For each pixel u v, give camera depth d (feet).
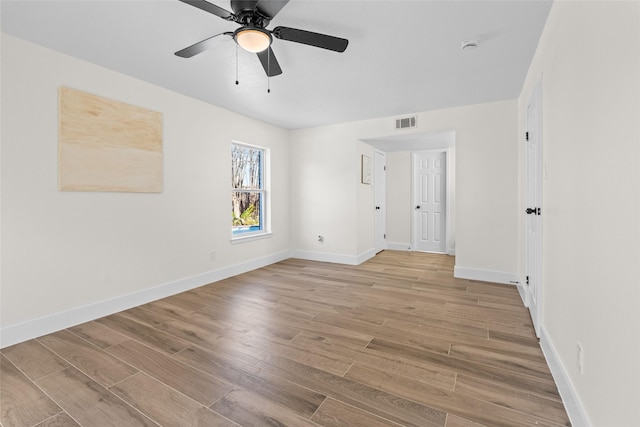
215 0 5.86
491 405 4.90
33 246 7.47
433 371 5.90
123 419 4.68
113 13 6.27
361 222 15.92
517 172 11.57
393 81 9.90
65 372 5.95
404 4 6.00
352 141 15.08
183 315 8.84
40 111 7.54
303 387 5.43
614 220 3.41
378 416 4.68
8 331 7.05
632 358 2.99
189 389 5.40
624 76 3.17
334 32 6.98
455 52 7.95
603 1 3.69
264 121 14.90
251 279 12.72
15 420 4.67
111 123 8.95
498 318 8.46
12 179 7.13
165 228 10.57
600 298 3.76
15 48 7.13
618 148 3.32
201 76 9.48
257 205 15.19
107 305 8.91
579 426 4.27
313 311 9.12
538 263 7.26
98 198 8.75
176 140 10.88
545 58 6.81
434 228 19.13
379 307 9.39
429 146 17.40
